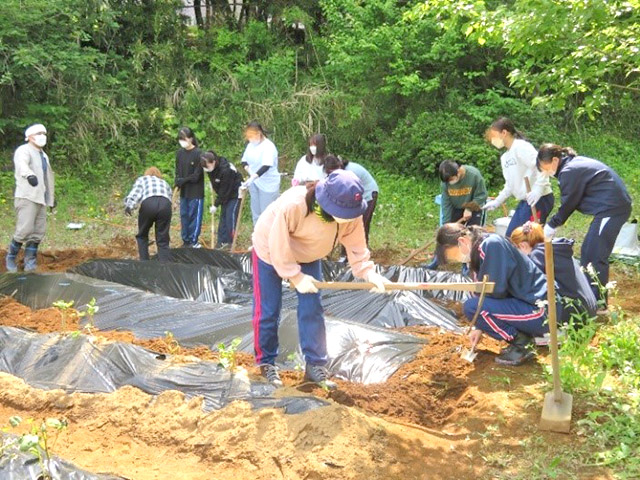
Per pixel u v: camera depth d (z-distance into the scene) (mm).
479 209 8695
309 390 5125
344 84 15672
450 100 15258
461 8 7324
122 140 14203
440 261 5621
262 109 14922
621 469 4211
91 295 7523
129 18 15352
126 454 4500
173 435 4586
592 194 6637
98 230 11547
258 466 4242
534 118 15023
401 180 14320
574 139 16172
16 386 5199
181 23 16094
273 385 5008
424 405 5164
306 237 4883
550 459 4332
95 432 4742
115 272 8523
